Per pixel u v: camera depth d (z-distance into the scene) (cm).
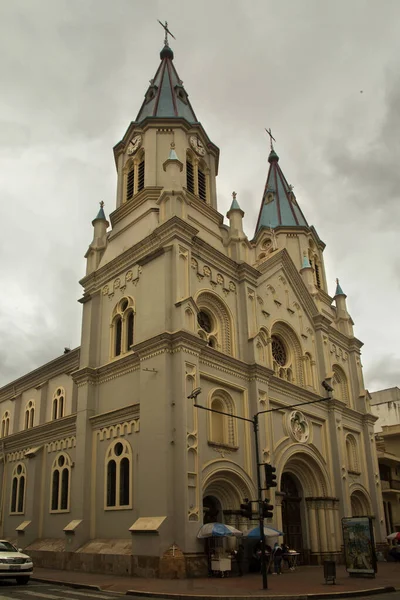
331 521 3100
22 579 2008
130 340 2795
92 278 3127
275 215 4316
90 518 2550
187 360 2375
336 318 4166
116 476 2489
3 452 3669
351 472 3450
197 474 2228
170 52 4078
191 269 2727
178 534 2097
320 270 4353
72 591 1752
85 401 2761
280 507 2700
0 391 4466
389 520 4394
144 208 3116
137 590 1711
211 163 3653
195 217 3147
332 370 3669
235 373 2725
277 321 3303
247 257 3158
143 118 3628
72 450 2972
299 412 3133
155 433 2283
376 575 2330
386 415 6338
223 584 1891
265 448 2694
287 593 1662
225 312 2891
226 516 2477
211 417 2541
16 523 3303
